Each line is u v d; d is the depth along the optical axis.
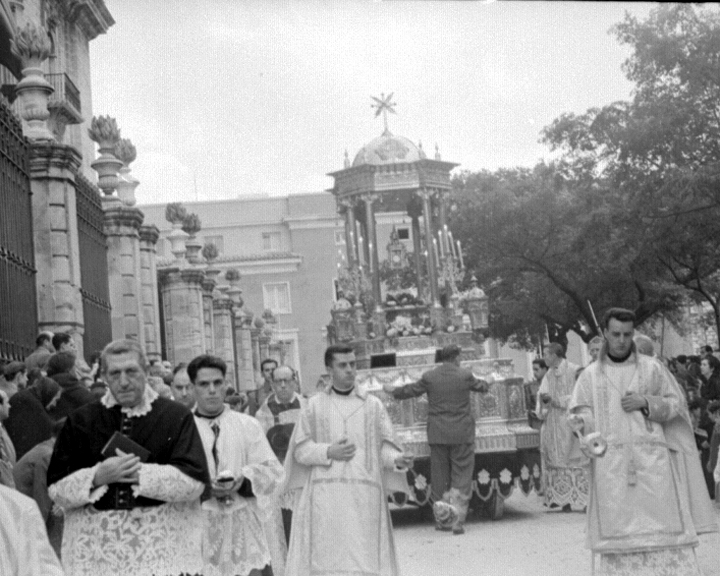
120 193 21.36
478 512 14.49
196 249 29.00
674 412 8.02
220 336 32.94
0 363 11.30
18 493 4.62
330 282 55.75
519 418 14.31
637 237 29.34
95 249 17.70
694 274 31.06
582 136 28.86
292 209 55.88
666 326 45.75
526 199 37.06
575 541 11.81
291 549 8.56
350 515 8.48
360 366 16.16
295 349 55.44
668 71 27.25
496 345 51.59
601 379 8.12
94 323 17.06
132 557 5.70
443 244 16.48
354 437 8.64
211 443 7.47
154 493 5.68
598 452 7.86
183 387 10.08
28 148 14.52
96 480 5.65
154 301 23.03
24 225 14.08
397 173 16.33
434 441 13.24
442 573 10.28
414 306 16.42
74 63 30.67
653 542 7.88
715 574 9.22
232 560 7.39
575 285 37.47
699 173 25.69
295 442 8.64
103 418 5.88
